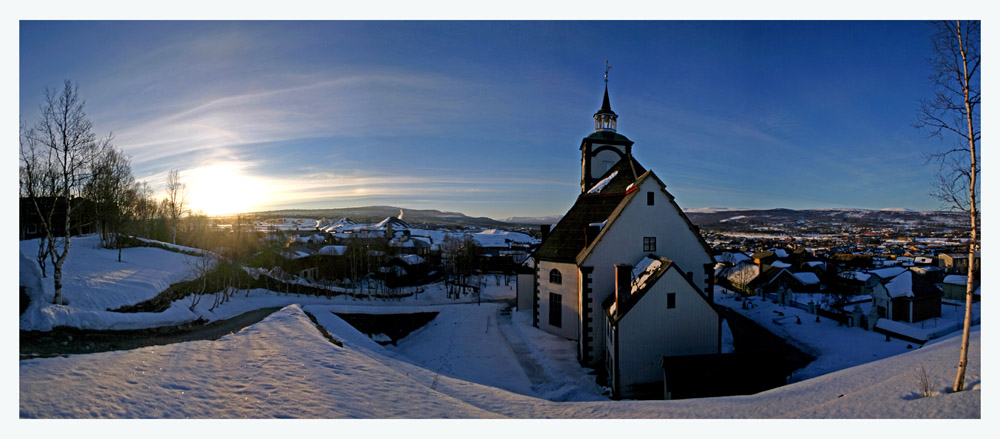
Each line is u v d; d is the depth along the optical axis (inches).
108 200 2134.6
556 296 1525.6
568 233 1547.7
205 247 3339.1
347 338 1298.0
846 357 1403.8
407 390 776.9
